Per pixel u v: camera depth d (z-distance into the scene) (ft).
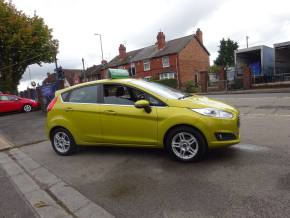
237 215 10.50
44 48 116.67
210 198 12.02
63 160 20.22
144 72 152.35
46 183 16.22
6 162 21.98
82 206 12.87
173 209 11.52
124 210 11.98
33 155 22.80
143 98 17.60
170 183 14.02
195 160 16.28
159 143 17.04
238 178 13.62
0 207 13.74
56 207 13.12
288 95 49.06
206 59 154.51
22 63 114.83
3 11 103.14
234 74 84.43
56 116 21.17
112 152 20.54
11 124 43.19
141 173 15.79
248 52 83.51
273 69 81.05
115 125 18.38
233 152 17.49
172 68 139.44
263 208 10.76
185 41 143.74
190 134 16.06
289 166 14.47
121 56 172.96
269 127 23.71
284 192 11.76
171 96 17.51
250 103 41.86
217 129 15.60
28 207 13.44
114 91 18.85
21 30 105.91
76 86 20.85
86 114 19.56
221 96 63.52
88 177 16.28
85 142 20.08
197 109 15.96
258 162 15.40
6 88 113.70
